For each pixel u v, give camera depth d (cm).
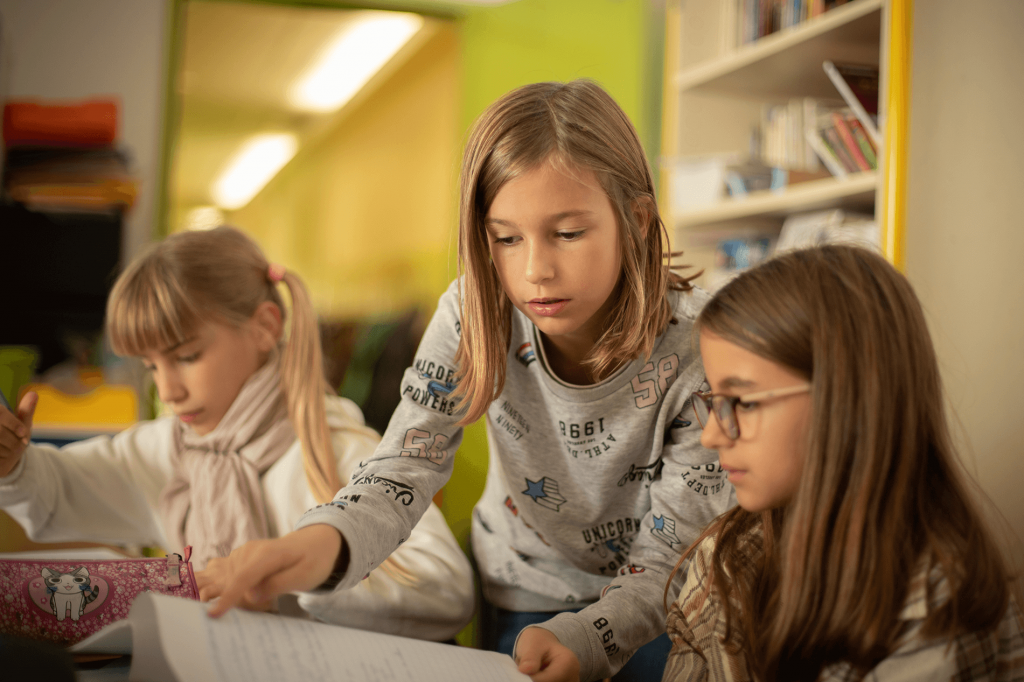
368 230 519
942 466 64
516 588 115
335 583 65
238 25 388
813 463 61
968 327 161
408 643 62
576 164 73
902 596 59
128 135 246
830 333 62
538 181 72
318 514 67
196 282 104
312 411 108
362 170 534
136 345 104
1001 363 163
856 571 59
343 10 268
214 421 110
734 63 238
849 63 224
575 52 278
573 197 72
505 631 114
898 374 62
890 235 162
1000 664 59
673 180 260
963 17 165
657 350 90
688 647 75
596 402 92
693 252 262
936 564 59
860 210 224
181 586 69
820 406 61
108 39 244
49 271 215
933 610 58
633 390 92
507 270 77
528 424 99
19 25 237
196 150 646
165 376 106
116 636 55
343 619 90
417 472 82
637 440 95
